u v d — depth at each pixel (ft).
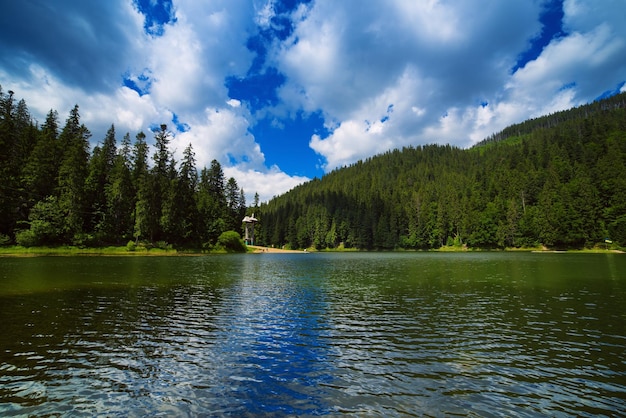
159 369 32.27
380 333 44.86
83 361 33.94
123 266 139.13
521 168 472.44
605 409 24.89
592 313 55.77
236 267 153.79
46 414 23.72
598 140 469.98
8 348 37.19
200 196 329.72
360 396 26.99
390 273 124.88
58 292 72.54
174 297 70.23
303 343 40.68
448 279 103.91
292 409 24.88
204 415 23.93
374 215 487.61
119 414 23.93
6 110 227.81
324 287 87.66
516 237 379.35
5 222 199.52
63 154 239.91
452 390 28.09
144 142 291.38
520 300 67.67
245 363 34.06
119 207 243.19
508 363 34.14
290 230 501.15
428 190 534.78
